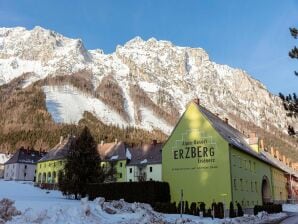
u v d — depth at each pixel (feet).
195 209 132.26
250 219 125.29
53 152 364.17
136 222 86.53
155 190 143.54
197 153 149.79
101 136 602.03
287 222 118.11
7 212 75.00
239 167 153.89
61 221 76.38
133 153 301.84
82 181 173.99
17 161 446.19
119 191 152.46
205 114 155.22
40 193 215.72
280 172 259.19
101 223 81.05
